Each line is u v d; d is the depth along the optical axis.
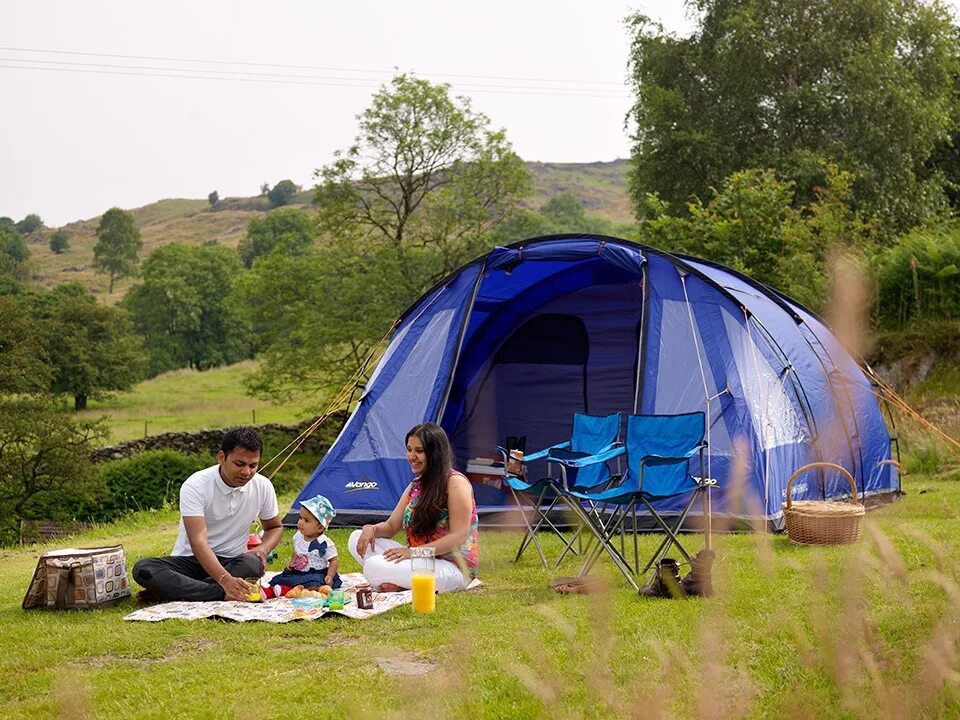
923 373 15.51
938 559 2.51
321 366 27.20
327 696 4.01
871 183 23.86
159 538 10.30
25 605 5.96
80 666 4.68
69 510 24.38
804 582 4.95
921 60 25.73
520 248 9.31
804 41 25.34
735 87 25.84
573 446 8.02
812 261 17.34
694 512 8.05
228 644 4.99
